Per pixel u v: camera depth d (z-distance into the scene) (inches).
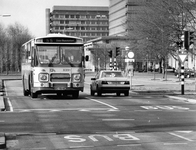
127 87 1268.5
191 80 2773.1
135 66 5920.3
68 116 748.6
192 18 1699.1
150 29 1893.5
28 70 1220.5
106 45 5502.0
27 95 1355.8
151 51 2235.5
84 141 484.4
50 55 1107.9
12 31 4953.3
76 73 1112.8
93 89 1343.5
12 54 4795.8
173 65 5231.3
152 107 925.2
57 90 1106.7
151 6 1903.3
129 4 4928.6
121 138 506.0
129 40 2751.0
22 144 466.9
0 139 473.7
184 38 1243.8
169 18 1785.2
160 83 2333.9
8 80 2982.3
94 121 676.7
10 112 818.8
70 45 1115.3
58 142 478.9
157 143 469.7
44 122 662.5
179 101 1100.5
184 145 457.1
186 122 663.8
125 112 819.4
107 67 5438.0
